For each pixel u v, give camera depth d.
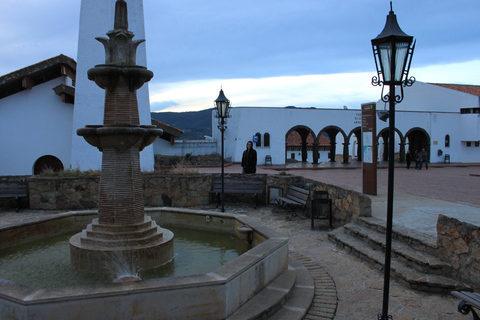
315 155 33.88
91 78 4.70
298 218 9.41
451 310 4.15
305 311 3.92
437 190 12.73
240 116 31.91
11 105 18.19
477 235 4.39
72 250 4.60
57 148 18.59
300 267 5.23
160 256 4.74
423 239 5.41
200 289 3.27
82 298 2.91
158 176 10.86
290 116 33.06
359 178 18.62
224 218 6.46
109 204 4.66
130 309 3.04
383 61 3.80
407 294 4.58
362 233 6.58
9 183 10.30
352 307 4.23
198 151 30.77
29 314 2.80
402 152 36.16
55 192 10.23
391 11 3.89
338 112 34.09
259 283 4.09
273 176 11.21
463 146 37.69
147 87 17.19
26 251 5.32
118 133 4.44
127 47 4.68
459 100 38.09
